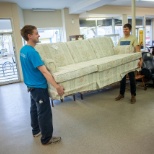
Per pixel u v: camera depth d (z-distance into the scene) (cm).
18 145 215
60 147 203
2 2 581
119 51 344
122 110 293
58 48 304
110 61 251
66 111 313
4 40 618
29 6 664
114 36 900
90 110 308
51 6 694
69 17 761
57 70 214
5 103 394
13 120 293
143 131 221
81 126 251
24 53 185
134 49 324
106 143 203
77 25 785
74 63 308
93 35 878
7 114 324
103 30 901
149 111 279
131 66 284
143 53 417
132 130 226
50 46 296
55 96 194
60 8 750
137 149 187
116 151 187
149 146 190
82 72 219
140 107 298
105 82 251
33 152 198
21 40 629
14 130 256
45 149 202
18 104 379
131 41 328
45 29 769
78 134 229
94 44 348
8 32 612
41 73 188
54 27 771
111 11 823
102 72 245
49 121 203
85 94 404
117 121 255
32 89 189
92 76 236
